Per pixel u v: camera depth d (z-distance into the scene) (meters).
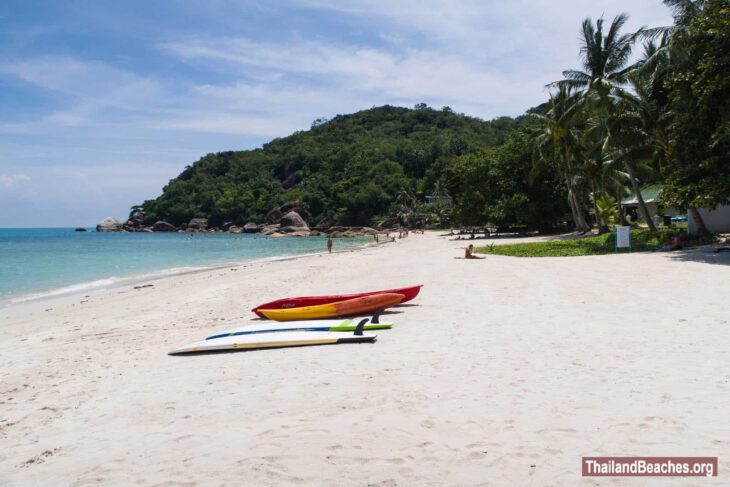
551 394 5.65
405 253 35.44
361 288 16.84
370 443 4.50
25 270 32.84
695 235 26.61
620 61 31.95
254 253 51.53
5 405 6.50
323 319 11.68
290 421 5.13
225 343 8.86
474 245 40.03
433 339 8.74
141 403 6.08
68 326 12.99
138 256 47.50
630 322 9.16
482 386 6.04
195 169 189.62
